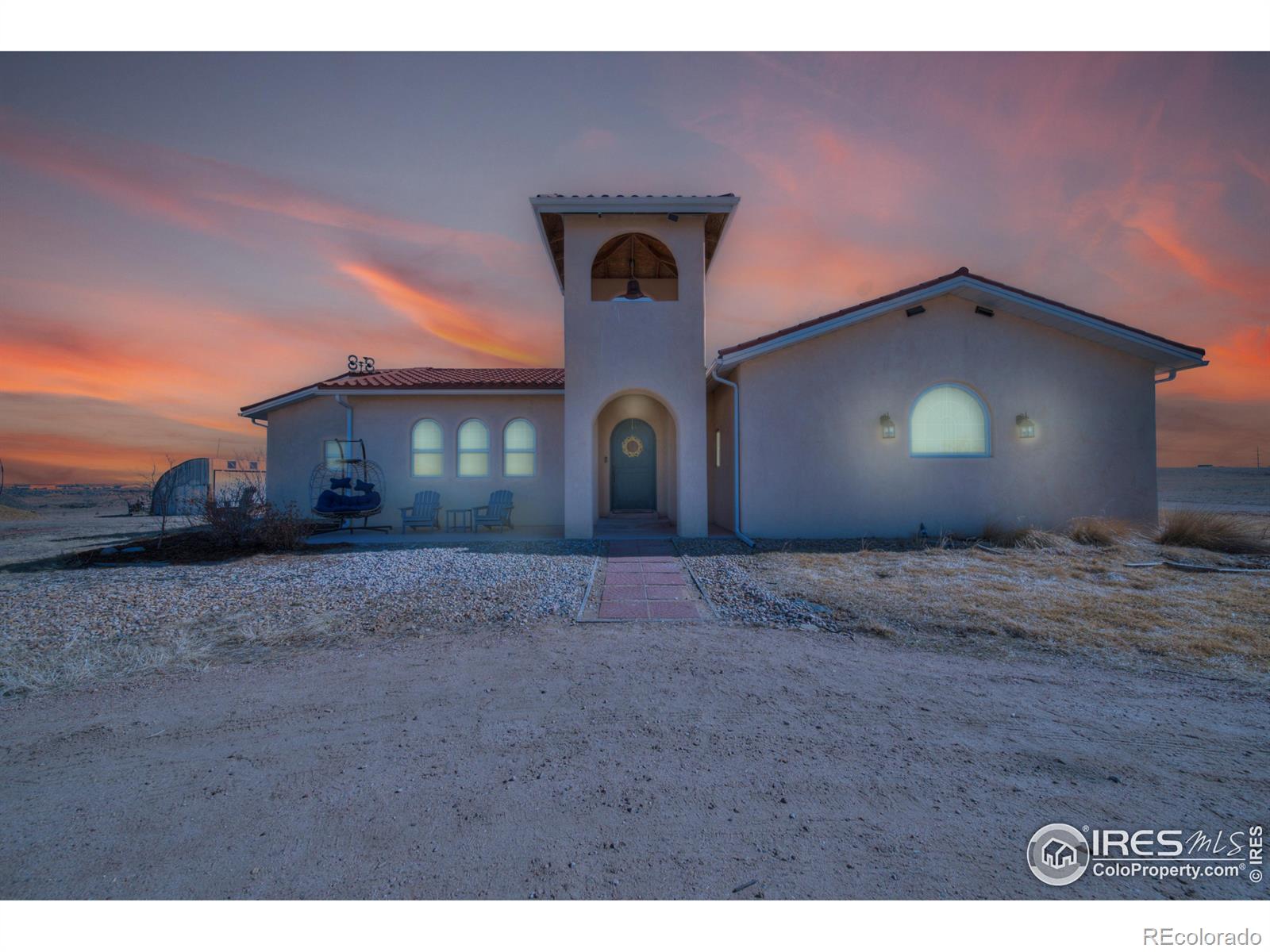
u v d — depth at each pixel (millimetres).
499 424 14422
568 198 10938
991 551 10000
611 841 2443
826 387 11719
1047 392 11727
